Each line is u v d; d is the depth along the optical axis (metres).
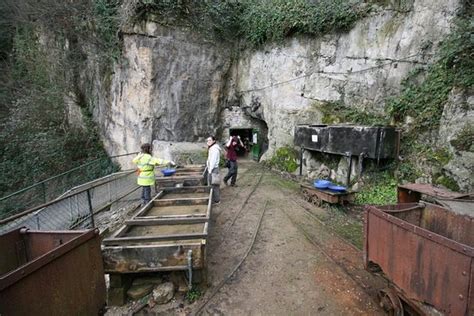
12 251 3.73
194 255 4.18
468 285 2.62
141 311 4.12
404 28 9.86
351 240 6.39
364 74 11.13
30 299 2.62
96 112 19.08
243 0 16.67
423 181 8.39
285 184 11.53
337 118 11.88
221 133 18.12
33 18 19.44
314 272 5.08
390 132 9.14
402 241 3.50
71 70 19.75
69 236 3.67
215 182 8.77
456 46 8.06
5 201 15.44
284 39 14.30
